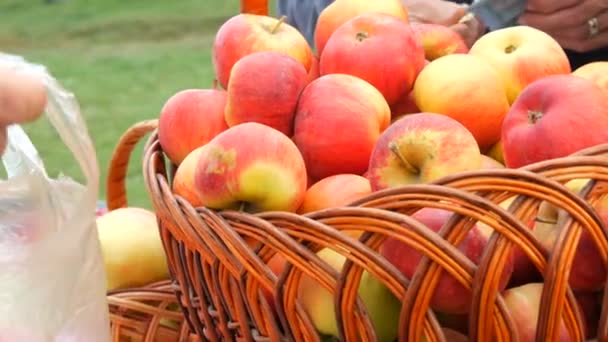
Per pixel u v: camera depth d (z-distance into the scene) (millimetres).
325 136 825
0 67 574
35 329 640
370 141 831
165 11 6418
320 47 1021
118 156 1079
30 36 5777
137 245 986
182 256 793
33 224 649
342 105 833
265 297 709
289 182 753
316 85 854
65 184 687
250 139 748
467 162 731
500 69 923
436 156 729
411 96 939
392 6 1005
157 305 952
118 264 975
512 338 630
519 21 1175
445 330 711
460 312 667
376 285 711
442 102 867
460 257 611
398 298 649
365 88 857
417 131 737
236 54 930
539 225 705
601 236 639
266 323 712
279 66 854
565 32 1177
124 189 1122
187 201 759
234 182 737
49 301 649
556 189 615
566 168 626
